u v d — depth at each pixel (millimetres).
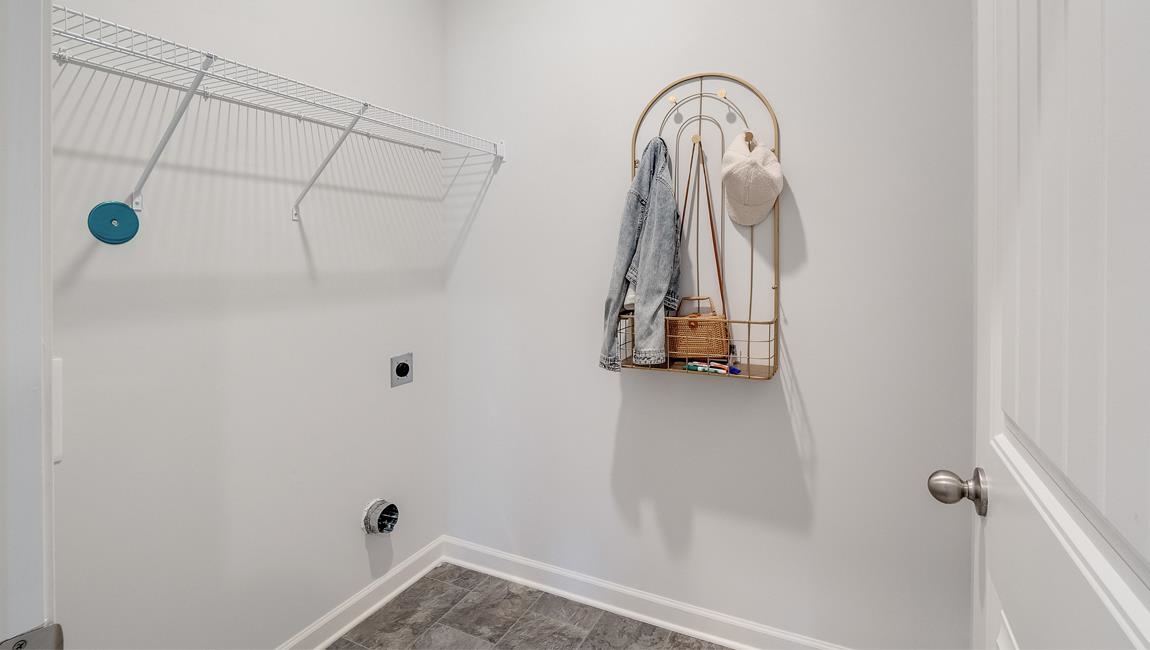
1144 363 336
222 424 1489
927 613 1525
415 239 2104
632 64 1820
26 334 345
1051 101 491
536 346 2066
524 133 2033
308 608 1743
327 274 1770
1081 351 429
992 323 718
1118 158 364
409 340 2096
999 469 680
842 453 1600
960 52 1407
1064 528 472
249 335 1548
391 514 2031
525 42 2012
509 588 2117
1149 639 332
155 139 1317
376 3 1891
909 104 1465
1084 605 428
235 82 1219
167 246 1353
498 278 2127
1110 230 378
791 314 1635
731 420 1747
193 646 1438
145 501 1331
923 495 1510
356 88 1825
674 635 1846
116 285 1260
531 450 2107
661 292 1647
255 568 1586
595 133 1899
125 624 1302
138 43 1268
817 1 1556
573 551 2051
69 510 1201
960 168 1422
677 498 1849
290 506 1679
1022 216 581
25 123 344
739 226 1683
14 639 343
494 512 2203
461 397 2236
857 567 1603
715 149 1708
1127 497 356
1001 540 675
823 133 1565
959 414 1455
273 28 1572
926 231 1466
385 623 1908
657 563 1900
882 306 1524
